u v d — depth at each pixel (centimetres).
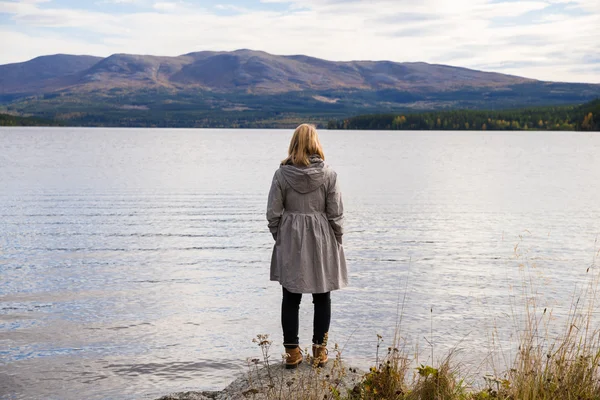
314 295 559
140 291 1069
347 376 538
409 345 769
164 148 9869
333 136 18762
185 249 1514
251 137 18700
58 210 2319
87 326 858
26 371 690
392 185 3581
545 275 1185
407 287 1096
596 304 958
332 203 536
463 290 1072
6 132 19700
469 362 696
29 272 1222
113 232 1786
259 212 2312
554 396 452
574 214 2241
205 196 2908
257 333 831
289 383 500
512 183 3747
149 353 750
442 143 12694
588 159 6906
